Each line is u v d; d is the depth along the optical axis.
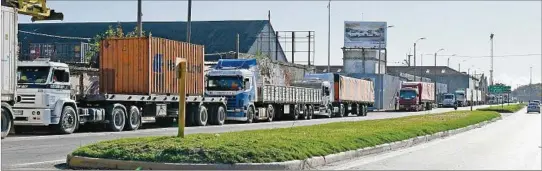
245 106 47.91
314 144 19.83
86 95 34.94
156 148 17.62
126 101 36.69
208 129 37.78
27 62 32.25
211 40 98.19
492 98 199.62
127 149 17.59
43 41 90.31
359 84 75.50
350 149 20.88
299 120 56.78
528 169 17.12
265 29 101.44
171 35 98.94
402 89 102.56
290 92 56.66
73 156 17.58
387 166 17.97
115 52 39.06
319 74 68.38
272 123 48.06
